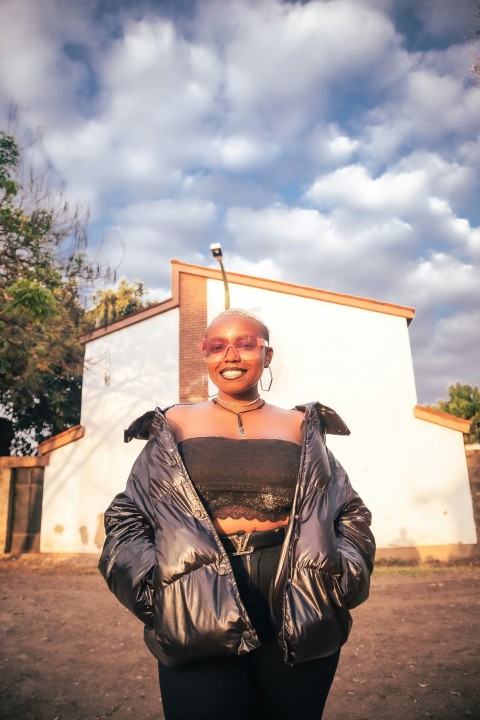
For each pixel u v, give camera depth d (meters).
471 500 11.50
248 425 1.47
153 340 13.59
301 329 13.00
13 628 5.39
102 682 3.80
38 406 16.69
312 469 1.34
